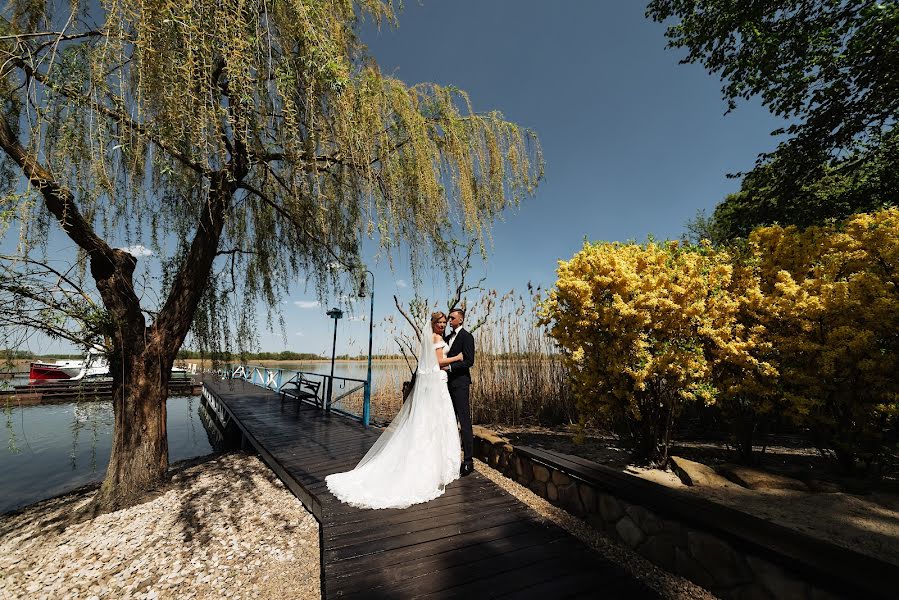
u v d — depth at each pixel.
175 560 2.87
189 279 4.35
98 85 2.07
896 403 2.62
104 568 2.84
